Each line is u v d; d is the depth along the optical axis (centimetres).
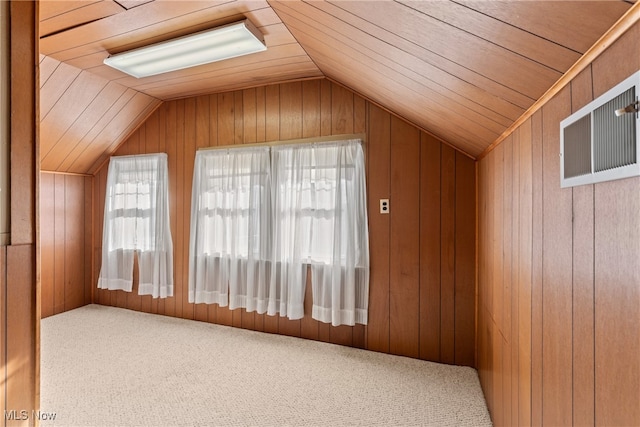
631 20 59
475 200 265
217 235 349
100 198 425
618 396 67
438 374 253
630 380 62
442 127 226
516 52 90
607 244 70
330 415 203
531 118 120
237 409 208
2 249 97
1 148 97
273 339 315
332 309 292
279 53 256
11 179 99
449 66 123
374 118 291
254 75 301
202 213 352
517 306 140
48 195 385
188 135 365
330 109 305
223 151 343
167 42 233
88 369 257
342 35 158
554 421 99
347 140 294
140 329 340
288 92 320
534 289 117
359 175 291
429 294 277
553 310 100
